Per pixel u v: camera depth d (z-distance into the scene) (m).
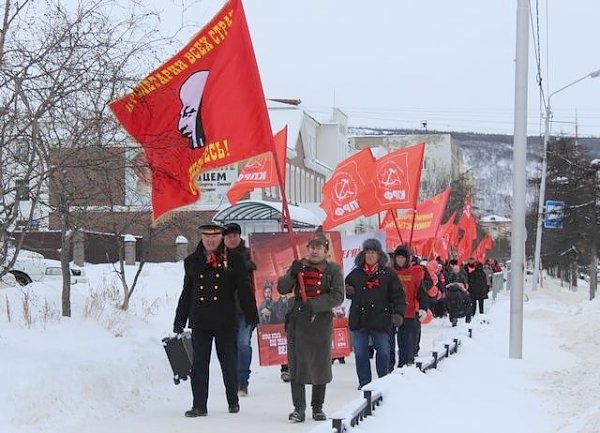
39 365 8.57
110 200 11.52
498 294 45.97
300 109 51.97
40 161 8.99
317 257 8.85
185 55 9.42
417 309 12.45
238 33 9.60
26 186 8.79
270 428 8.30
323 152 60.19
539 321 23.67
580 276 89.75
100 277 23.75
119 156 9.24
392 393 8.85
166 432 8.04
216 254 9.16
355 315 10.67
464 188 85.88
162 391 10.25
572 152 45.41
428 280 13.53
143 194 11.73
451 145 100.50
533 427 8.34
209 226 9.10
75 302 13.34
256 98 9.70
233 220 27.14
